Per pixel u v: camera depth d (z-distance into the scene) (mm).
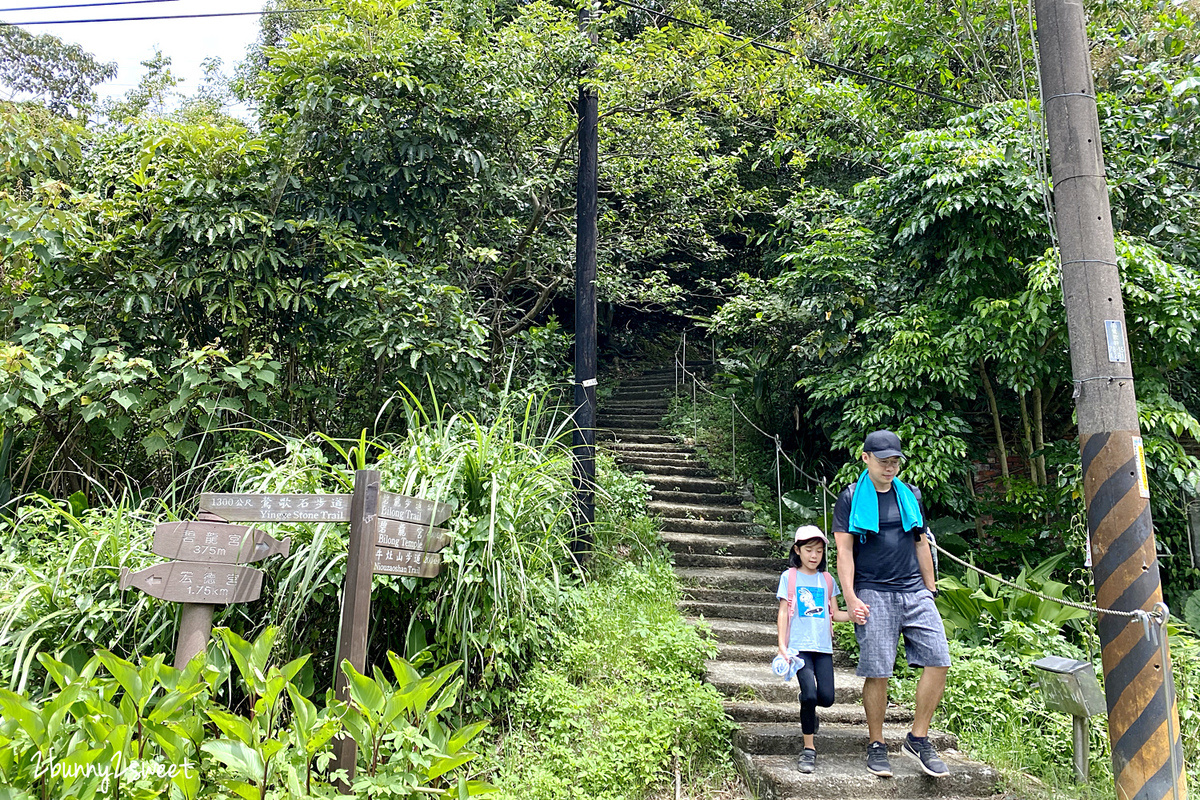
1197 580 6926
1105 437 3572
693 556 7059
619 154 8977
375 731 3010
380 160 6430
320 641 4211
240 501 3455
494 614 4129
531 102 7082
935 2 7879
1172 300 5695
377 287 5793
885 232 7125
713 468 9094
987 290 6586
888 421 6828
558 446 6277
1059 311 5973
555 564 4867
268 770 2801
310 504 3443
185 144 5836
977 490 7902
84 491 6129
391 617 4340
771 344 8281
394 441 6086
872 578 4098
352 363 6465
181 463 6051
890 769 3994
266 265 5793
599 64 7477
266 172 6035
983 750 4418
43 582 3883
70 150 5961
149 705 3393
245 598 3434
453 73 6520
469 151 6453
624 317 15508
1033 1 4945
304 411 6461
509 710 4215
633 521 7105
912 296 7066
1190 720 4613
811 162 10195
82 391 5156
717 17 12273
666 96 9016
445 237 7000
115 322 5832
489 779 3852
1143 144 6527
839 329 7293
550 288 9094
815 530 4273
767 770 4047
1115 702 3436
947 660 4008
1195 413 7598
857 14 8328
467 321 6059
